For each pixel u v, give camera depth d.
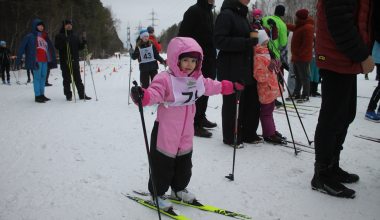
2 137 3.83
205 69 3.96
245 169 2.81
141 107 1.75
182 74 1.96
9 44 23.86
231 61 3.30
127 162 3.02
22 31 23.14
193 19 3.78
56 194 2.32
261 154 3.23
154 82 1.93
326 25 2.17
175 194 2.23
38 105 6.21
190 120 2.07
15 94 7.86
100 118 5.00
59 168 2.85
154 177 2.04
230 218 1.97
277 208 2.09
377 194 2.26
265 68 3.32
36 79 6.50
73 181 2.56
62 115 5.21
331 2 1.99
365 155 3.10
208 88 2.23
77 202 2.20
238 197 2.27
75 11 35.41
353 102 2.38
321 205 2.13
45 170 2.79
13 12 22.11
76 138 3.82
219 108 6.06
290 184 2.48
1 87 9.59
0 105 6.16
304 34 5.82
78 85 6.99
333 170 2.50
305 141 3.70
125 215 2.03
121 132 4.13
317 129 2.36
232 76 3.31
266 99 3.44
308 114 5.17
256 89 3.48
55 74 16.58
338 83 2.21
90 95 7.90
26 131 4.12
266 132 3.65
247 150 3.38
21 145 3.51
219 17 3.24
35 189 2.40
